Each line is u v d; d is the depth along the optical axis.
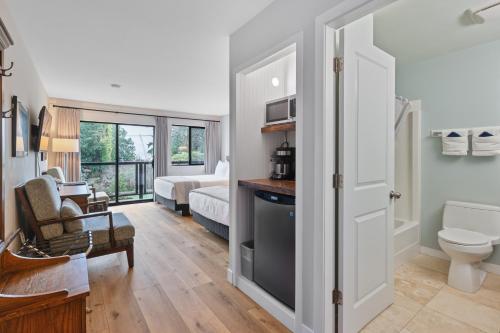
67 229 2.30
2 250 1.22
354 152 1.63
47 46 2.73
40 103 3.87
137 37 2.51
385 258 1.94
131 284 2.37
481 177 2.61
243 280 2.26
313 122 1.57
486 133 2.51
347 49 1.56
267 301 1.96
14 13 2.07
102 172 5.94
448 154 2.76
